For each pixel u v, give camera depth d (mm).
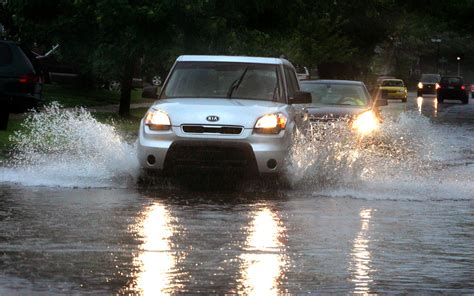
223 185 33281
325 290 17203
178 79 35406
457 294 17156
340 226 24797
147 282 17531
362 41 160000
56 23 74562
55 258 19688
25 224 24078
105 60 72875
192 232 23281
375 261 20109
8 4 76562
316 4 86938
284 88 35000
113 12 70250
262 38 78688
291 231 23797
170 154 31969
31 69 50438
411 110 117312
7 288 16906
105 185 32531
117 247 21031
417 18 190000
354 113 47531
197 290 16953
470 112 111688
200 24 72875
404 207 28906
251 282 17703
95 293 16594
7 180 33188
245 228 24078
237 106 32625
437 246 22156
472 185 34938
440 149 52562
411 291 17328
